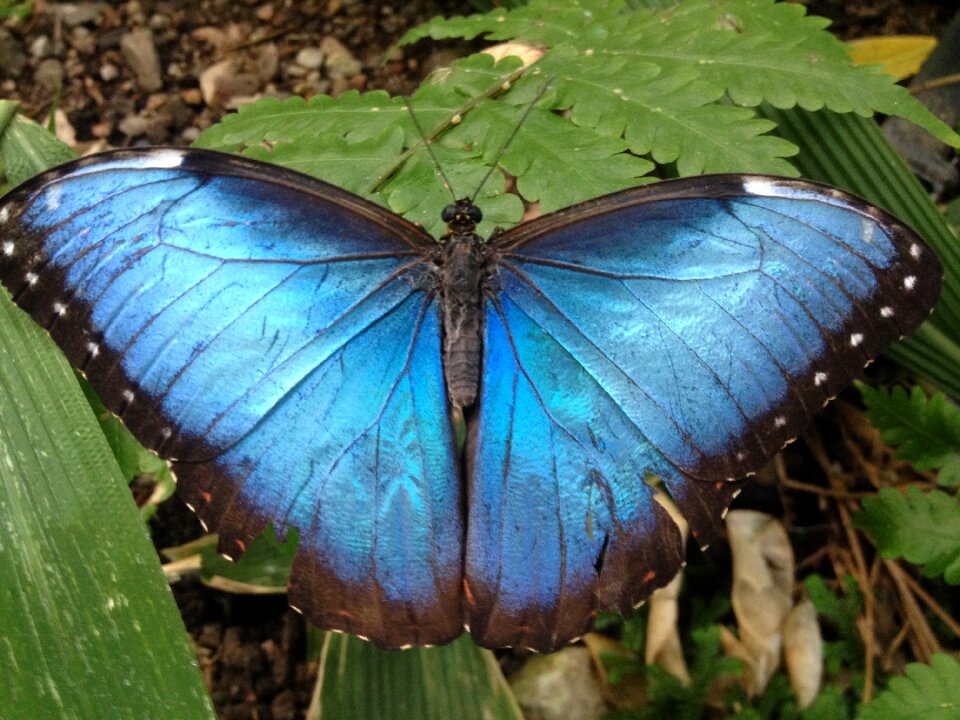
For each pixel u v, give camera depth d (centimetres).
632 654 18
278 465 14
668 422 14
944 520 16
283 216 14
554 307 14
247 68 25
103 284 13
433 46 25
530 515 14
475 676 17
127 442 16
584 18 18
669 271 14
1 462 14
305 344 14
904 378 21
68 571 14
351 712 16
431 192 16
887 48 23
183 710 13
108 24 25
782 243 13
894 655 18
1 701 13
